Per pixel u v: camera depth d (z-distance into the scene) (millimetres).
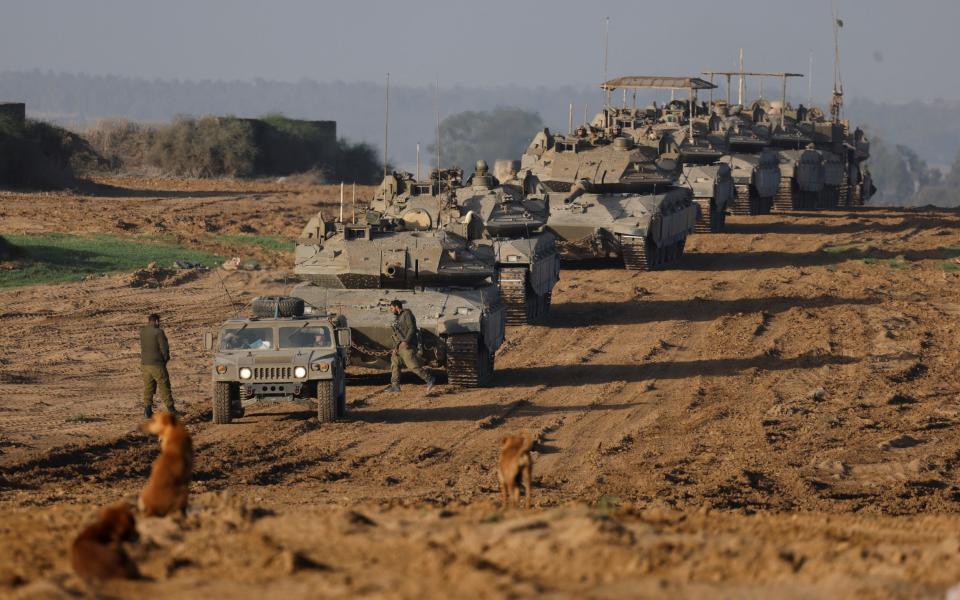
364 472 69938
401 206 117125
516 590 30516
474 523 41500
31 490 62781
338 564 34656
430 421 84125
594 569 33375
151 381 82875
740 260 179875
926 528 48594
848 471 73938
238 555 35469
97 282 148500
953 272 166500
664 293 148875
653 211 162750
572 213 161625
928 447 80375
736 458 76125
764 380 101500
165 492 42438
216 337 83938
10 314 126250
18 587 33031
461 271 98812
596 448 77688
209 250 183625
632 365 107625
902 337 121750
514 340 119500
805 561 34656
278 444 76062
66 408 86688
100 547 33156
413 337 92000
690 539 37188
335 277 98938
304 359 80688
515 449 50812
